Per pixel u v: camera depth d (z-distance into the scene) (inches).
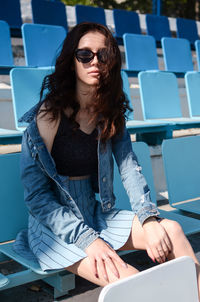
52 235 68.7
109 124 72.1
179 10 491.5
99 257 61.7
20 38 212.4
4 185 80.8
